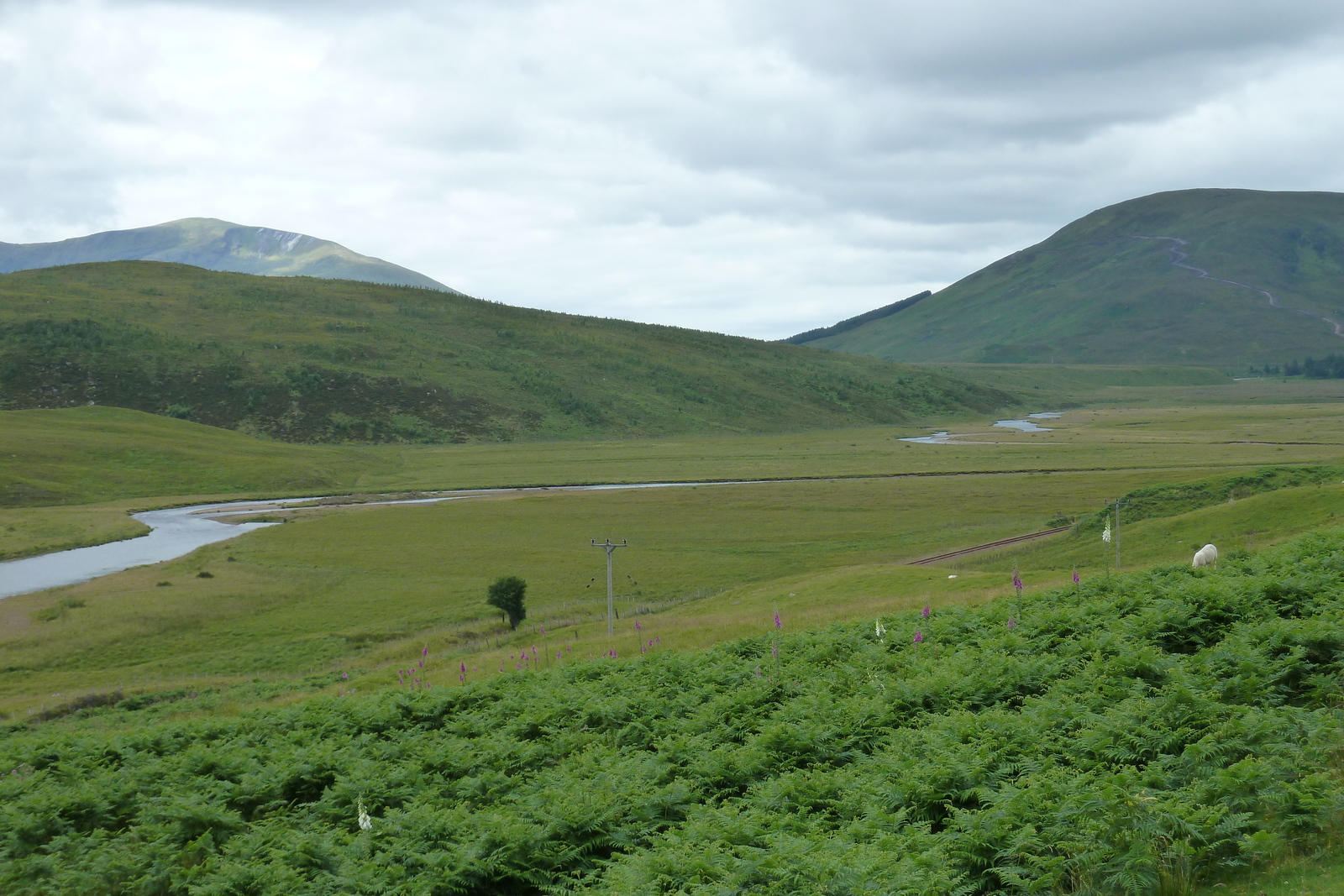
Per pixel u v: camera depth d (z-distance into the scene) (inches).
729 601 2449.6
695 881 447.2
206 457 7175.2
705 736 761.0
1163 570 1207.6
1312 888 372.5
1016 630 933.2
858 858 423.5
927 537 3841.0
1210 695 584.7
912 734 639.8
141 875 648.4
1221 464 5969.5
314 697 1375.5
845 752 661.9
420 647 2309.3
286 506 5600.4
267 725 1102.4
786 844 456.8
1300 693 604.1
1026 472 6215.6
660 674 1051.3
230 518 5064.0
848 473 6692.9
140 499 5890.8
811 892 408.8
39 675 2298.2
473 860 544.7
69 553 4114.2
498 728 943.0
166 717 1654.8
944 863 429.4
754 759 661.3
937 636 1011.9
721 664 1063.6
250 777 826.8
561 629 2273.6
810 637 1180.5
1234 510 2422.5
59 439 7076.8
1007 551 3073.3
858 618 1390.3
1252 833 431.8
